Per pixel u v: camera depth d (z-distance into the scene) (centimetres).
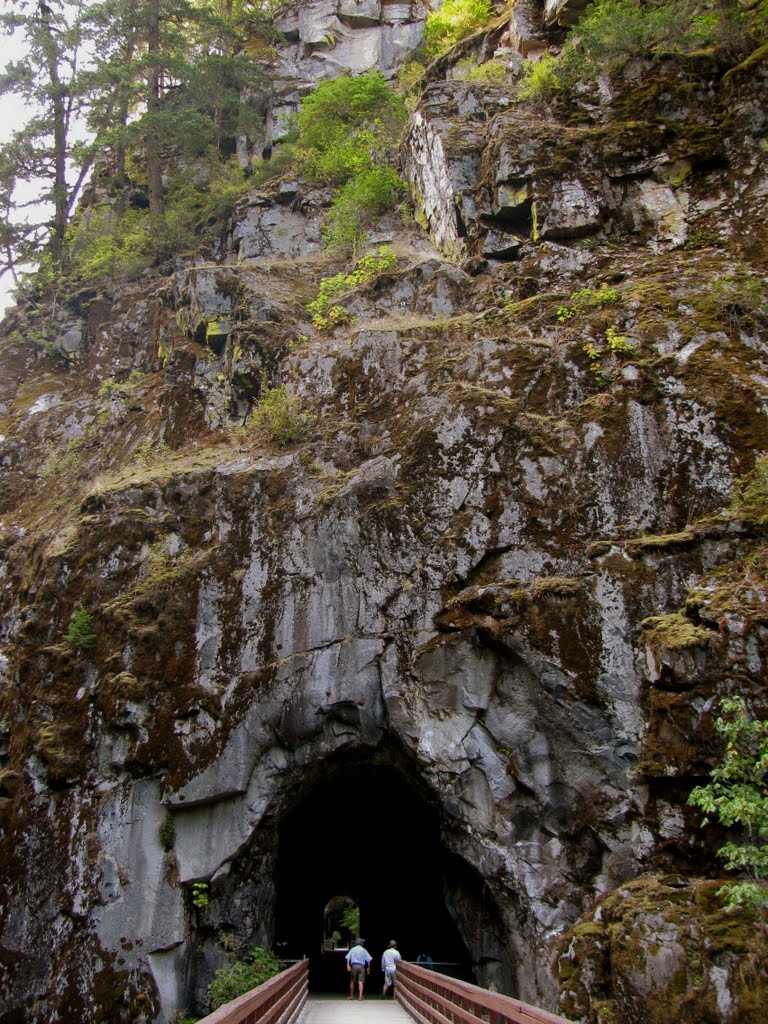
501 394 1834
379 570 1755
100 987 1521
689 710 1370
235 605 1798
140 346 2808
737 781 1295
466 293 2206
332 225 2686
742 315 1831
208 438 2216
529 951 1477
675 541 1579
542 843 1529
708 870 1327
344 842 2641
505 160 2256
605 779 1507
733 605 1416
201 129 3111
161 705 1716
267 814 1689
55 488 2469
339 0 3538
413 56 3362
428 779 1619
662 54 2352
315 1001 2039
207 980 1591
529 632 1588
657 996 1111
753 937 1106
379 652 1697
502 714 1606
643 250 2111
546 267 2127
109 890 1591
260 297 2352
